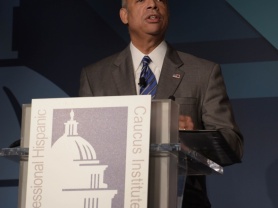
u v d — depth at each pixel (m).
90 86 4.31
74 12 6.39
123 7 4.59
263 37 5.83
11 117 6.30
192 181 3.53
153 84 4.12
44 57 6.37
